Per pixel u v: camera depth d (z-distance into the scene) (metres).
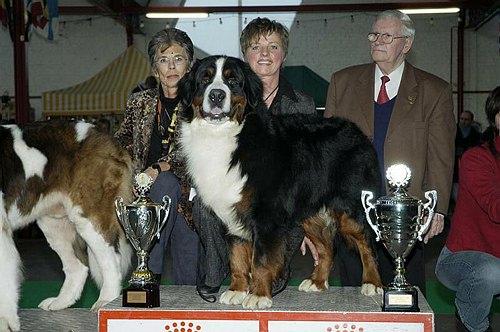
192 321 4.07
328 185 4.50
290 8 23.16
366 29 23.61
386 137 5.25
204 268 5.05
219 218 4.37
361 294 4.59
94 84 18.83
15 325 5.12
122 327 4.10
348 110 5.44
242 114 4.29
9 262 5.18
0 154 5.43
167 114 5.62
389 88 5.36
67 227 5.95
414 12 22.48
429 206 4.48
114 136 5.84
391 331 3.96
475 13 22.38
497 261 4.98
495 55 23.39
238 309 4.06
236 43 23.78
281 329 4.01
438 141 5.23
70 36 24.05
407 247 4.24
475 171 4.89
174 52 5.50
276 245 4.15
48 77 24.09
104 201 5.62
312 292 4.68
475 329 5.15
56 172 5.57
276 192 4.18
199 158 4.30
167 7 22.98
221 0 23.58
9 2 14.91
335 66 23.81
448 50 23.55
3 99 20.81
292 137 4.43
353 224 4.56
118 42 24.12
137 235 4.53
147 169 5.35
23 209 5.50
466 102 23.75
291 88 5.28
